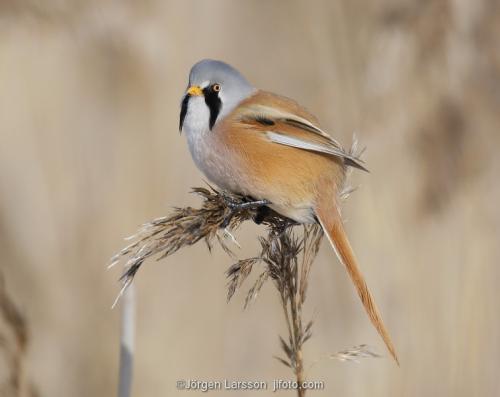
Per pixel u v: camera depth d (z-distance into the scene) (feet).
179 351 39.83
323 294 40.34
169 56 41.50
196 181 41.42
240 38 47.42
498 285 37.04
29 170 40.11
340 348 39.11
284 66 46.75
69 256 39.86
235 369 40.47
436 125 36.06
